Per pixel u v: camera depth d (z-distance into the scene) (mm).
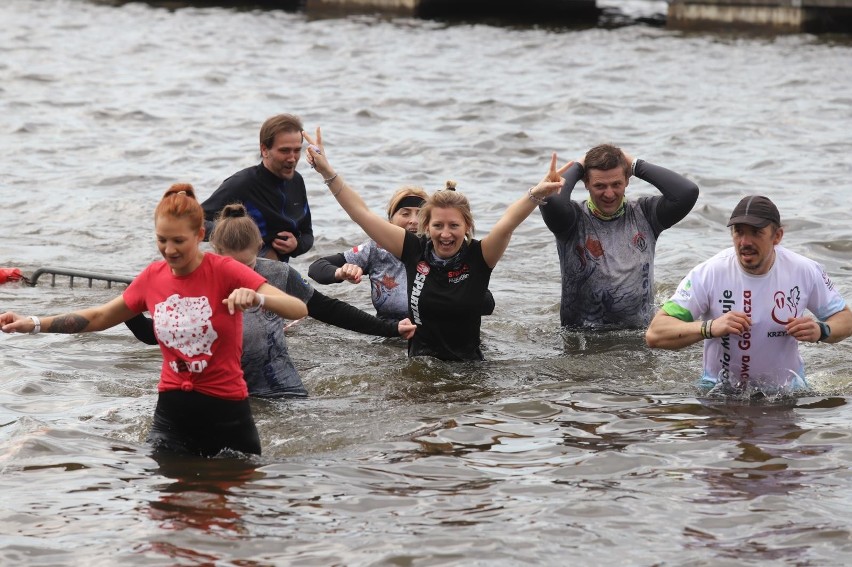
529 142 56312
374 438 20344
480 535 16078
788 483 17906
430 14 114938
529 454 19406
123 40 93875
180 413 18828
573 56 86500
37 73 75750
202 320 18094
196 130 58344
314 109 65250
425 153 53656
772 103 66000
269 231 28359
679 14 104500
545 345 26797
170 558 15375
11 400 22141
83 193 45156
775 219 21484
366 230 24438
